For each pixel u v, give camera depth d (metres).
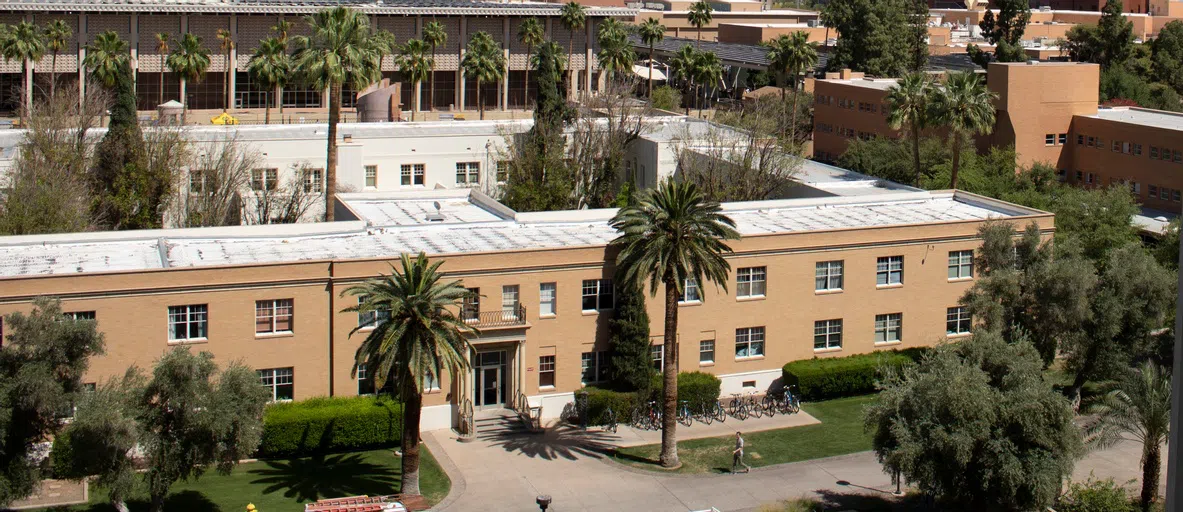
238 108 153.75
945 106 90.81
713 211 58.31
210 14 150.75
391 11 157.62
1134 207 82.81
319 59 81.25
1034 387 46.56
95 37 137.50
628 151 100.62
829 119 139.50
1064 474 46.41
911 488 53.41
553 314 61.62
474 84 169.50
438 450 57.62
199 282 55.41
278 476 54.22
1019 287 63.00
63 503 50.00
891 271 68.25
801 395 65.31
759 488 53.72
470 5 170.50
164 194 83.75
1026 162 110.06
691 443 59.66
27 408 43.03
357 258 57.94
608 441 59.56
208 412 45.59
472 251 59.69
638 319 61.66
